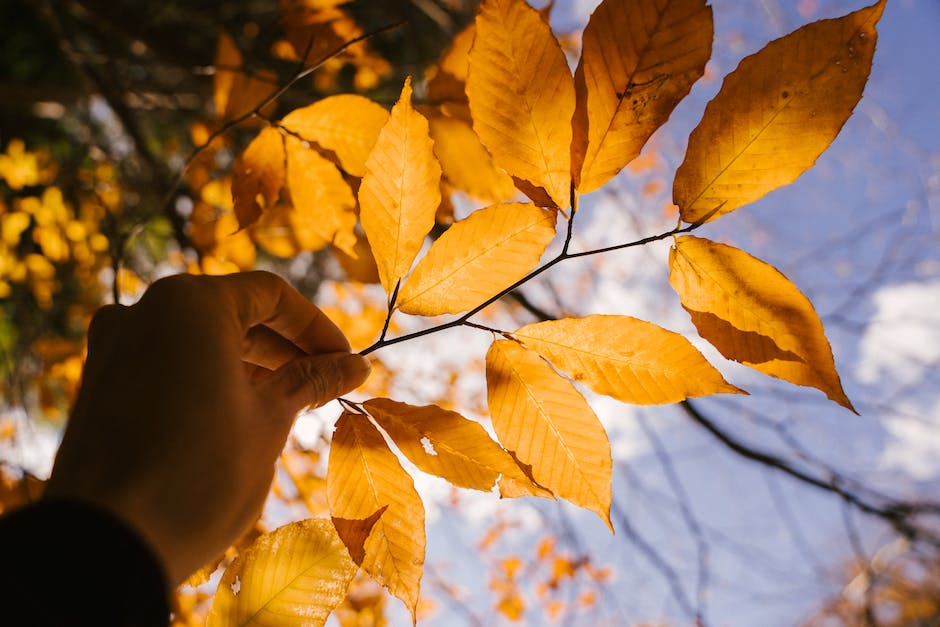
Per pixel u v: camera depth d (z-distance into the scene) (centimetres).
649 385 32
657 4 29
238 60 49
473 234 32
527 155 31
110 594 25
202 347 32
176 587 30
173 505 30
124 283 105
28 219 118
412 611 33
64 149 193
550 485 33
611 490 33
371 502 33
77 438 30
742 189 30
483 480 33
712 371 31
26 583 24
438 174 31
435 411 33
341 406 34
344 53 49
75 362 78
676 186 30
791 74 29
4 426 112
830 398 30
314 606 32
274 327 39
